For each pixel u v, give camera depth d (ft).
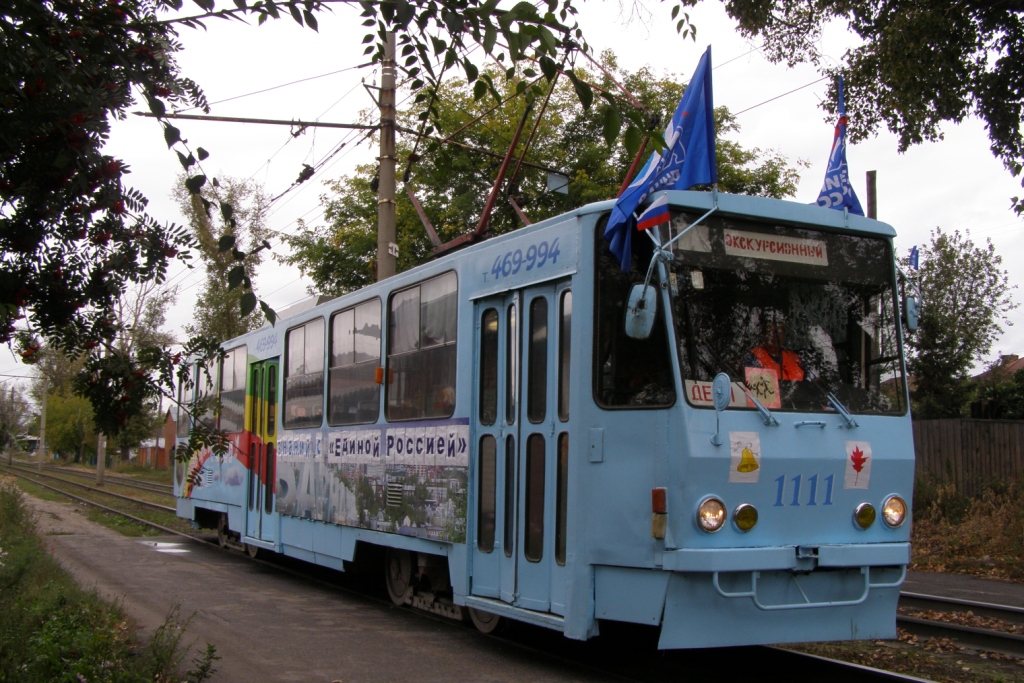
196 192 12.39
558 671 22.20
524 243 23.41
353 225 73.87
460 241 32.12
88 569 39.47
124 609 27.96
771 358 20.17
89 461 239.71
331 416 34.71
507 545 23.13
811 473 19.76
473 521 24.64
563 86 66.13
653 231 19.60
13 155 13.44
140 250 14.10
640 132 11.34
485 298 24.94
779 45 45.44
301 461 37.11
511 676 21.62
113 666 18.84
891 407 21.26
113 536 54.49
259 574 40.01
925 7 40.47
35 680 17.35
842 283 21.49
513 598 22.66
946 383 69.92
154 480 147.95
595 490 20.15
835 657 24.02
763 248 20.76
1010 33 40.01
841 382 20.88
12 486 56.54
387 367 30.37
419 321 28.55
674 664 23.22
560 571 20.98
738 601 18.97
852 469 20.22
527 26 11.81
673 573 18.54
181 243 14.34
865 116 44.14
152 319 75.77
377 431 30.58
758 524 19.16
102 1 13.56
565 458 21.34
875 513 20.53
